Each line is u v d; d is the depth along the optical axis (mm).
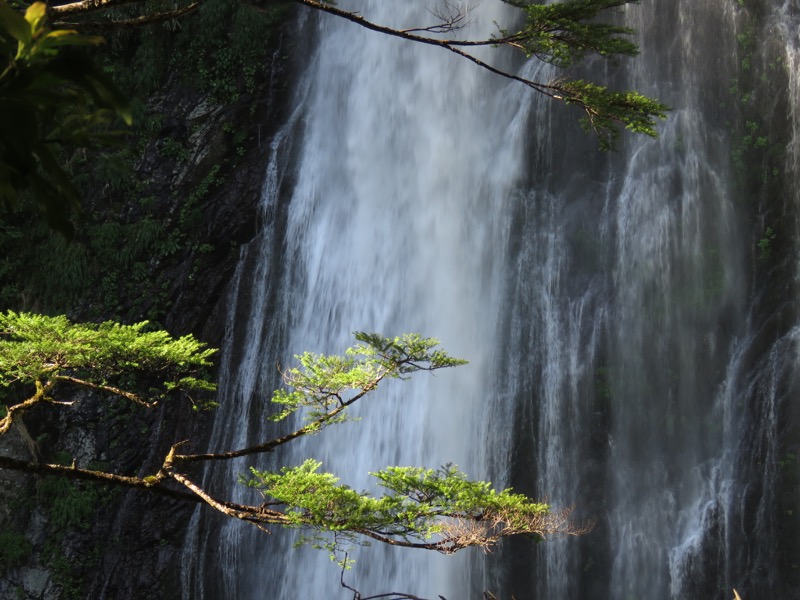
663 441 20484
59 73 1856
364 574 21562
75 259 24609
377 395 23000
